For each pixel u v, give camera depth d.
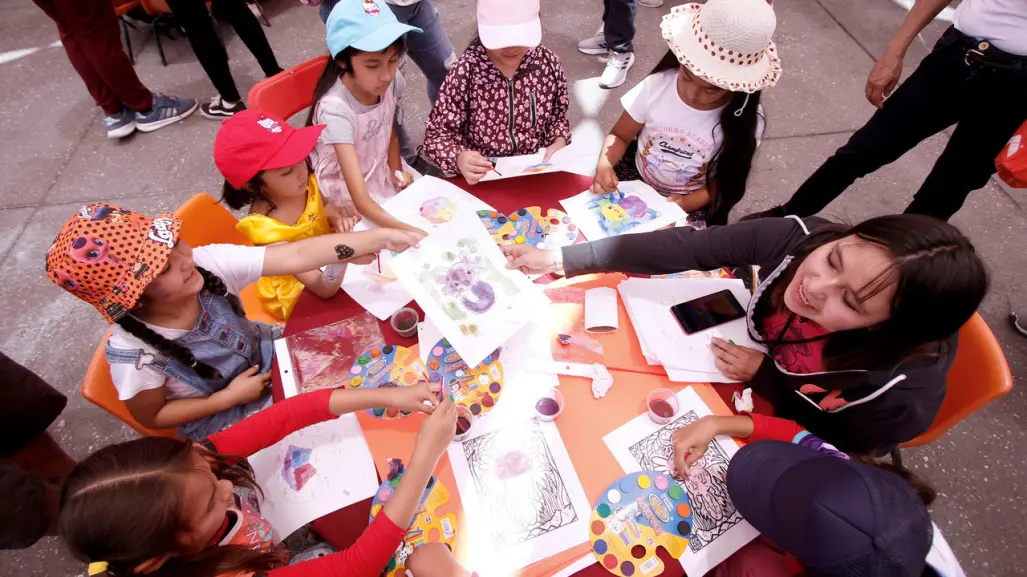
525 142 2.16
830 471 0.95
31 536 1.40
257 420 1.26
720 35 1.61
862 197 3.00
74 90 3.55
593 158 3.08
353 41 1.67
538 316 1.49
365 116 1.92
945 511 2.06
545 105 2.09
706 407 1.33
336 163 2.03
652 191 1.83
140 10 3.60
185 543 0.99
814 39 3.88
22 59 3.74
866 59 3.75
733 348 1.40
